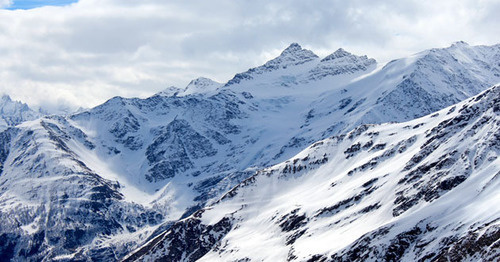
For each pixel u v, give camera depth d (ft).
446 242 611.06
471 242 572.92
